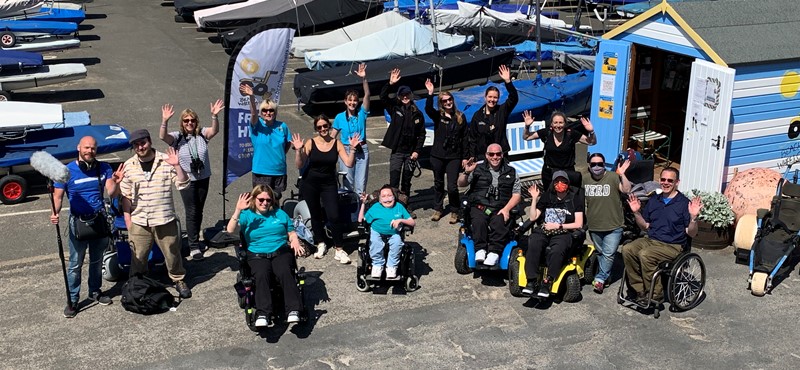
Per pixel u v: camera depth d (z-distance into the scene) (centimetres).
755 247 948
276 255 827
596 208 905
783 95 1153
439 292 935
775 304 912
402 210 907
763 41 1132
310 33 2536
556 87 1661
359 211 1039
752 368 785
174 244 895
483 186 941
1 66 1838
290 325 857
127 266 938
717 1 1200
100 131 1378
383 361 792
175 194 1293
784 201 992
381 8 2602
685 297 897
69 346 815
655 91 1432
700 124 1126
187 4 2961
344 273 984
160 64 2355
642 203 1014
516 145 1362
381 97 1143
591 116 1318
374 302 911
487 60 1964
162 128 966
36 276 980
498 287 949
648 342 830
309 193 1005
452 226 1145
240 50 1051
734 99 1120
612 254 912
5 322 862
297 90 1867
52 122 1295
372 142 1644
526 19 2453
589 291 941
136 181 867
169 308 892
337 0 2572
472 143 1107
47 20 2506
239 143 1090
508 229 933
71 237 854
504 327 858
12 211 1230
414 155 1121
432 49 2117
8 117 1273
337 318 874
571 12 3416
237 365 782
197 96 2008
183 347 815
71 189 841
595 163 897
